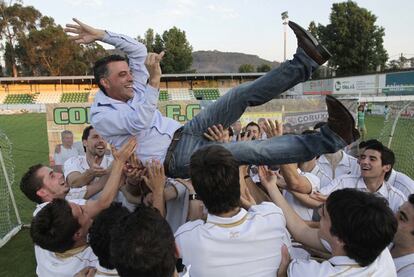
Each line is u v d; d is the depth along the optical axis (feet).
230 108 8.35
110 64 8.36
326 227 6.25
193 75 157.17
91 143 14.49
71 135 28.66
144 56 8.90
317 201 10.25
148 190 9.48
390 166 12.01
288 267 6.32
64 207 7.06
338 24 171.53
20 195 28.19
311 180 10.85
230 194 6.11
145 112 7.81
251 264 6.20
